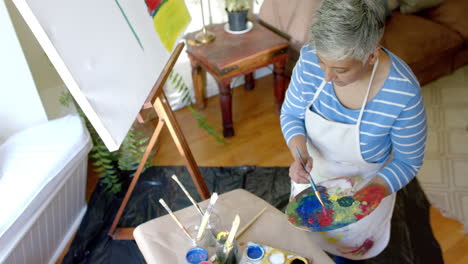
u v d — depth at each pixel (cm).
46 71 188
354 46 85
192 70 245
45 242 167
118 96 109
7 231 136
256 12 269
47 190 151
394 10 273
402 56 241
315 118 118
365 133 111
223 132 240
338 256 144
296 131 125
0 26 153
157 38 137
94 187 216
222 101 228
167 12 146
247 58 219
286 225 112
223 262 98
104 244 187
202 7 233
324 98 113
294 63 254
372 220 124
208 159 228
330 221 111
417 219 187
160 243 108
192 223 114
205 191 166
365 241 128
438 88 269
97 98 101
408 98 100
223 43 230
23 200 143
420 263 169
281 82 240
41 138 164
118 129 107
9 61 162
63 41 93
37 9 86
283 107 130
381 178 113
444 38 254
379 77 101
